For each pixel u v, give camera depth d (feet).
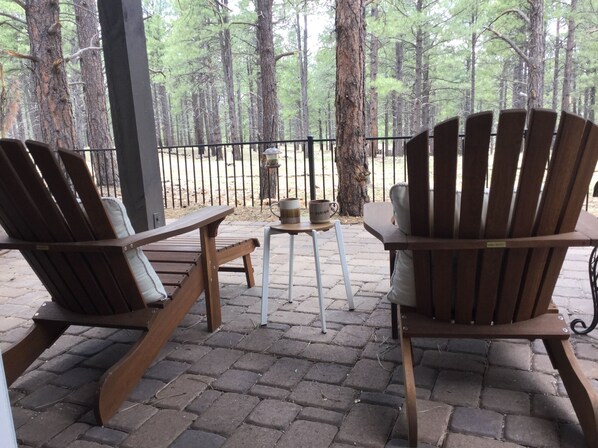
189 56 45.29
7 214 6.10
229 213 8.30
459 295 5.56
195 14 38.68
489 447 4.96
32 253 6.24
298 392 6.19
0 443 2.83
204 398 6.12
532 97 36.14
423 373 6.56
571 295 9.18
